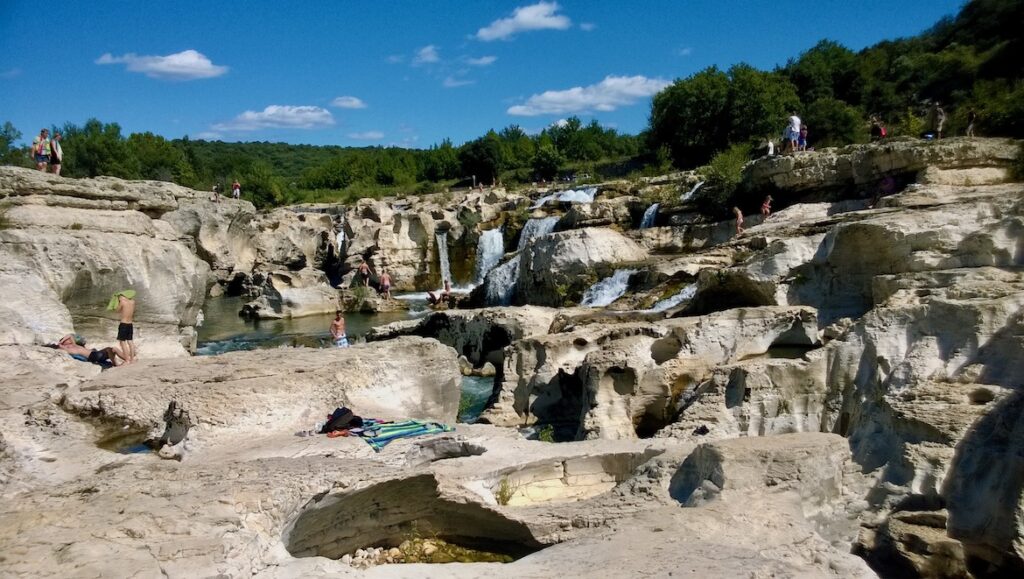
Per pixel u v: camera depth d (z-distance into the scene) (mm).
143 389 11680
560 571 6922
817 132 47562
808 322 15758
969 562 8633
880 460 10164
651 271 23391
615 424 14805
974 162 23125
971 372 10469
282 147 161375
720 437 12562
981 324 10836
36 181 19766
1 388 11836
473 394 20219
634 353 15219
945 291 12367
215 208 41500
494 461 10141
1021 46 46688
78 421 11109
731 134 49156
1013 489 8539
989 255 13461
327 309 36812
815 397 12945
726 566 6664
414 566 7230
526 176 68750
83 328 18984
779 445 9344
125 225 20812
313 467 8836
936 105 31906
